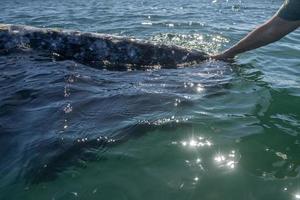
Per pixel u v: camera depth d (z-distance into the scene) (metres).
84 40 6.78
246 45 6.39
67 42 6.80
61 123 4.49
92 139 4.14
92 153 3.90
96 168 3.67
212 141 4.09
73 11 15.53
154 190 3.36
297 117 4.75
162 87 5.57
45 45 6.84
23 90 5.37
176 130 4.31
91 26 11.23
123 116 4.65
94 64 6.55
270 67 6.69
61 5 18.80
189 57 6.67
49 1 21.42
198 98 5.21
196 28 10.46
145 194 3.32
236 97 5.28
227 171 3.59
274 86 5.72
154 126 4.39
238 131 4.31
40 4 19.44
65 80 5.71
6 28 7.04
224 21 12.20
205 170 3.60
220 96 5.30
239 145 4.02
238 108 4.93
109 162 3.75
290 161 3.77
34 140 4.14
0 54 6.73
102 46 6.71
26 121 4.55
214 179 3.48
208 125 4.43
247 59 7.01
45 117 4.63
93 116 4.66
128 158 3.80
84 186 3.43
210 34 9.60
